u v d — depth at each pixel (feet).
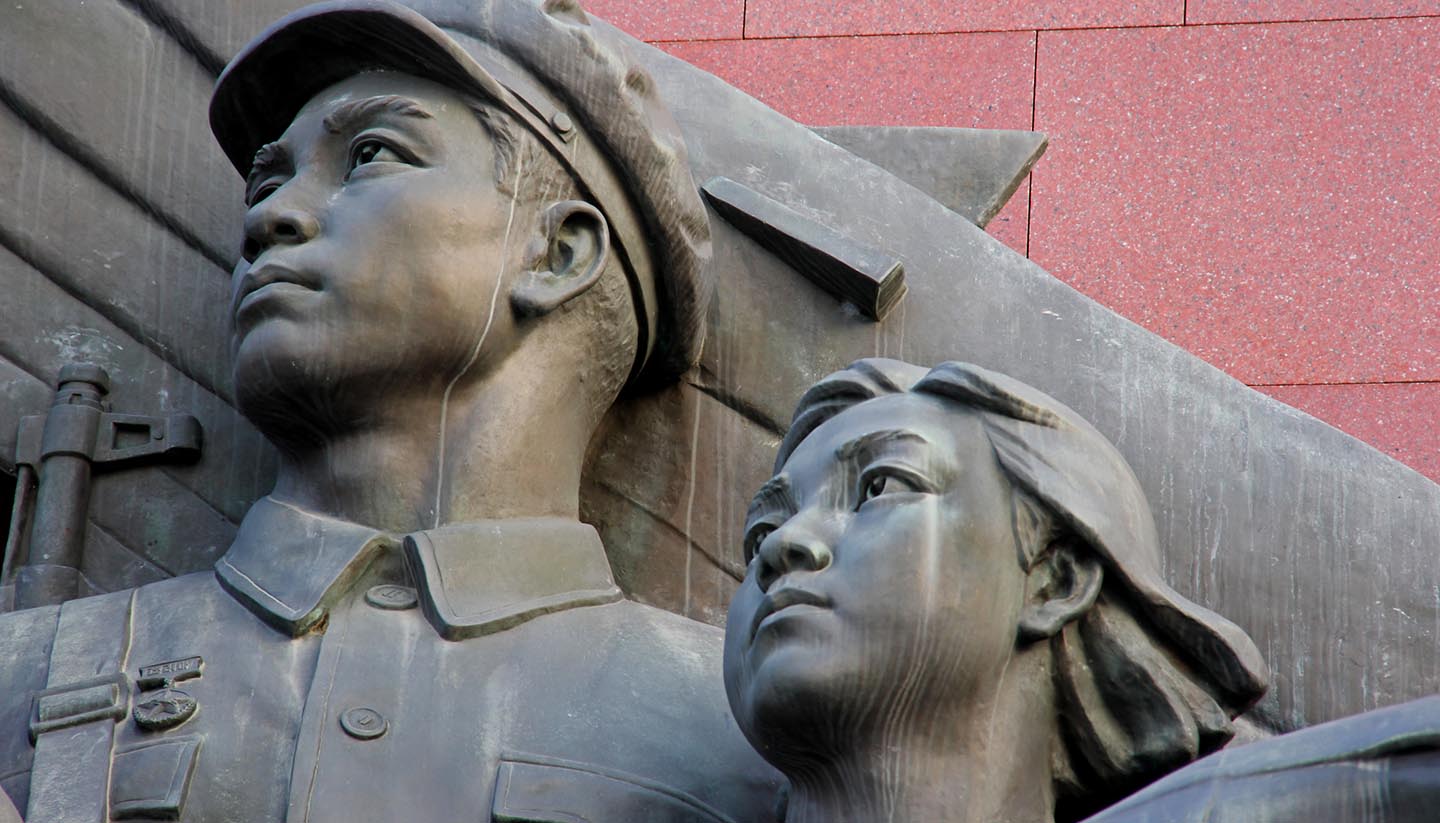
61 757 16.97
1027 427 16.26
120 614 18.17
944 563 15.84
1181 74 24.13
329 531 18.17
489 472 18.44
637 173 19.13
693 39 24.76
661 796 17.08
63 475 19.88
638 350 19.61
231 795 16.89
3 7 21.74
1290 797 13.69
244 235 18.63
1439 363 22.76
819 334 20.27
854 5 24.76
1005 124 24.13
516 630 17.92
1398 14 24.11
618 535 19.77
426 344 18.30
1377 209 23.45
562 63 19.07
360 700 17.29
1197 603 18.07
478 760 17.12
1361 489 19.12
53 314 20.86
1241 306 23.21
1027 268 20.39
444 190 18.54
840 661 15.67
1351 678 18.65
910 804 15.70
